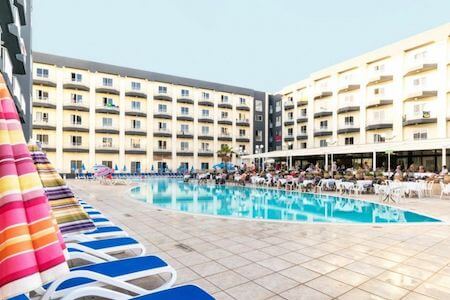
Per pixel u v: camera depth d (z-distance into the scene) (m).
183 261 4.89
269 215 10.89
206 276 4.25
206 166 45.31
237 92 48.25
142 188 21.95
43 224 1.38
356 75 33.53
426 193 15.42
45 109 34.66
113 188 20.34
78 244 3.97
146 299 2.51
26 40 21.05
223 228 7.40
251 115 49.12
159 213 9.66
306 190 18.28
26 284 1.27
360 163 32.78
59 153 35.12
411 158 27.83
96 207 11.01
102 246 4.25
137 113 39.84
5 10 10.83
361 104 32.59
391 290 3.79
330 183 17.59
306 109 41.06
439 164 25.39
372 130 31.78
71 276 2.80
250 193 18.31
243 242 6.09
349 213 11.13
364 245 5.88
